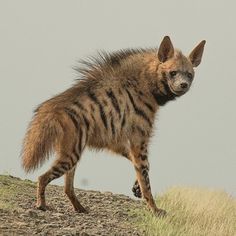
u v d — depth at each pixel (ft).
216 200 131.54
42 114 102.37
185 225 105.29
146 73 112.98
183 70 115.24
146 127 111.75
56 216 98.12
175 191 131.75
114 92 108.68
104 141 107.86
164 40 114.93
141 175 111.45
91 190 130.21
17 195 108.17
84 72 108.58
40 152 100.99
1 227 86.12
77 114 103.60
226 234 106.22
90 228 95.30
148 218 106.22
